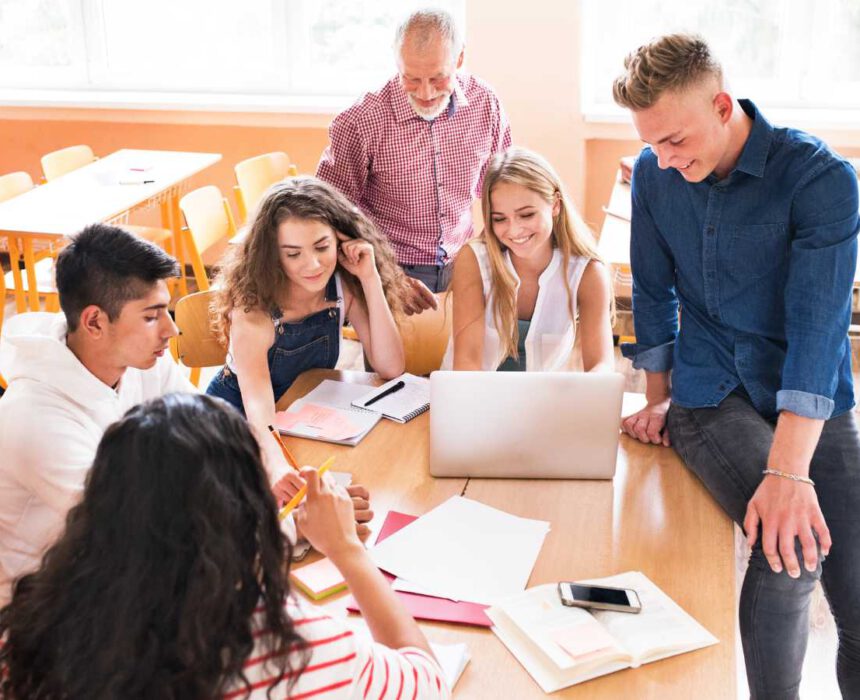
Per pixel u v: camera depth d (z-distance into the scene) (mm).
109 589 1021
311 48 5340
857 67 4684
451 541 1790
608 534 1822
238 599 1058
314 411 2270
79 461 1761
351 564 1382
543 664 1486
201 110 5270
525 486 1993
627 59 1797
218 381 2568
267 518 1095
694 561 1743
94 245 1771
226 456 1063
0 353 1929
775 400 1975
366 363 2648
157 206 5586
